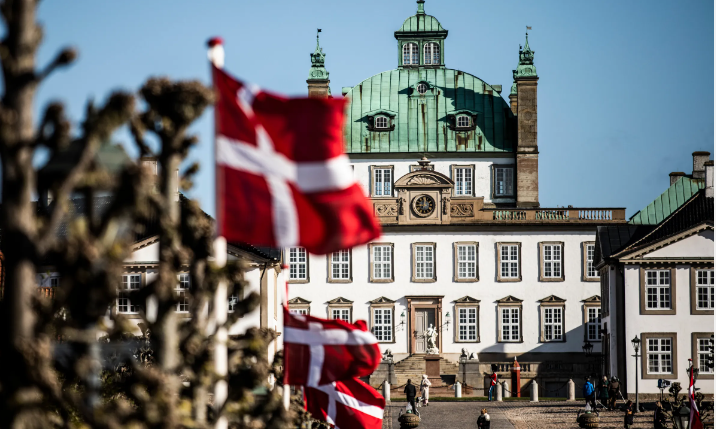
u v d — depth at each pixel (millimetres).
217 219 23922
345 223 23719
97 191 20047
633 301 99562
